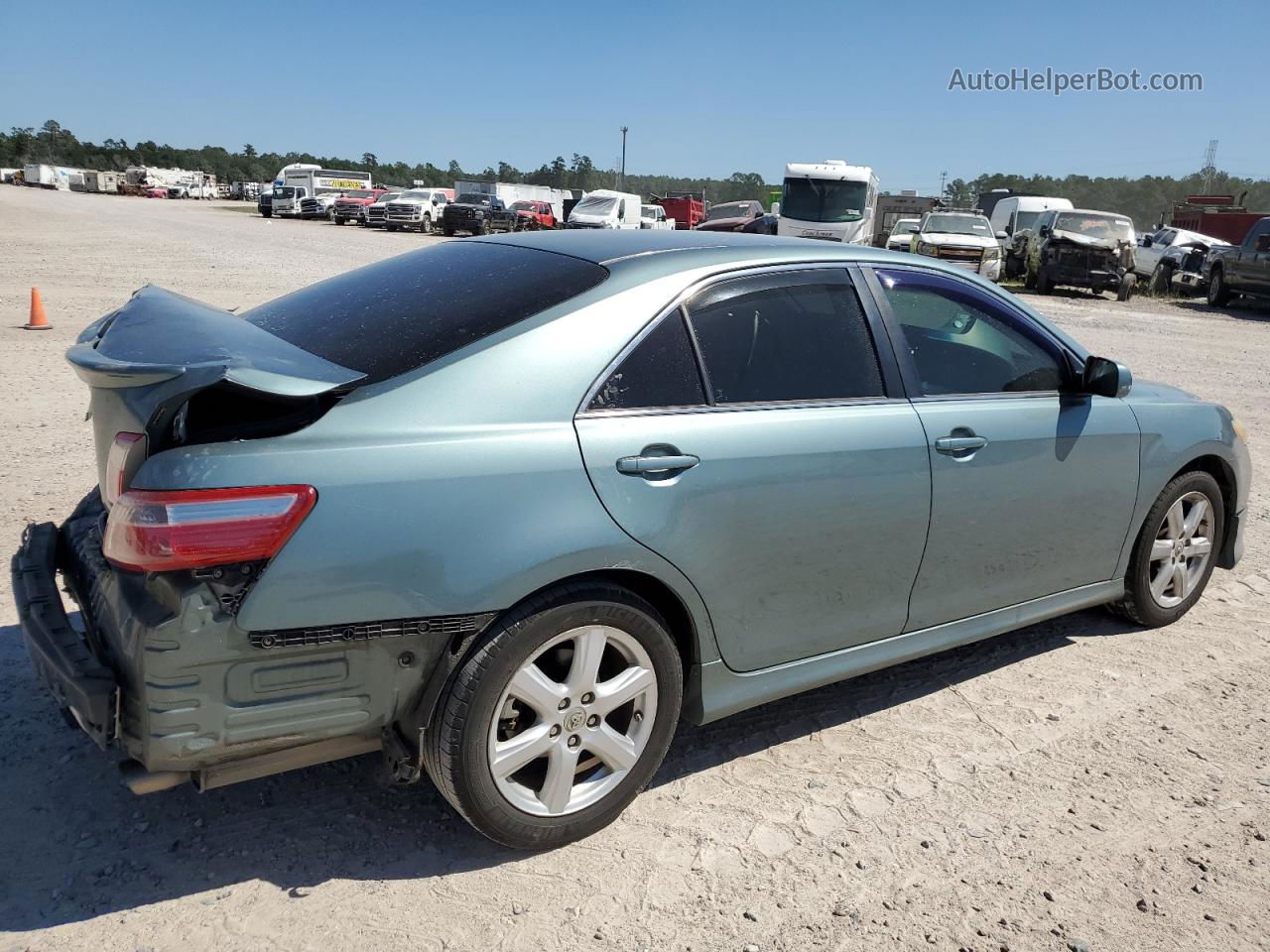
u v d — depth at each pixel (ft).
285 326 10.12
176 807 9.62
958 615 11.95
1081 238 72.79
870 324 11.05
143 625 7.36
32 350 32.55
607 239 10.99
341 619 7.73
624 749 9.37
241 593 7.45
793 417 10.06
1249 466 15.37
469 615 8.20
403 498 7.89
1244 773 11.11
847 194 80.07
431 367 8.47
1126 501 13.33
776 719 11.92
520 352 8.77
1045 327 12.75
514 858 9.14
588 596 8.79
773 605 10.16
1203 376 38.81
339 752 8.56
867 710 12.22
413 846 9.24
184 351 7.97
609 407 9.05
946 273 11.97
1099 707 12.46
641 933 8.29
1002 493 11.76
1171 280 81.56
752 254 10.51
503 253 10.89
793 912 8.62
